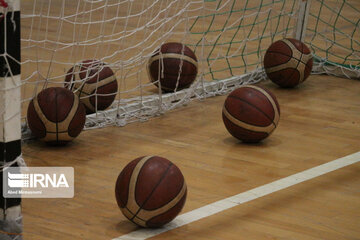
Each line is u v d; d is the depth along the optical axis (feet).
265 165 17.76
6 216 12.13
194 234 13.28
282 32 33.14
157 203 12.89
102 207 14.62
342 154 18.93
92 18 39.32
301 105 24.07
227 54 31.37
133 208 12.94
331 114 23.11
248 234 13.35
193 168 17.34
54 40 33.04
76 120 18.38
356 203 15.31
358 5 47.93
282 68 25.54
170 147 19.07
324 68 29.09
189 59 23.77
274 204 15.01
